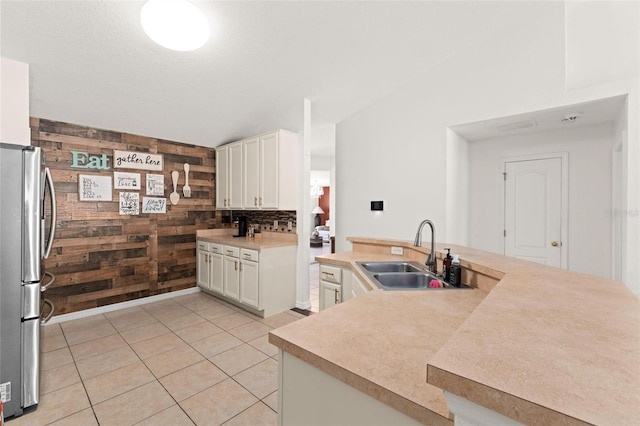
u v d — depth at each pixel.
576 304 0.86
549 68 2.54
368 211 3.79
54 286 3.01
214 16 2.08
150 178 3.67
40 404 1.80
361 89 3.38
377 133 3.69
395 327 1.02
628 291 1.00
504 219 3.55
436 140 3.21
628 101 2.23
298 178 3.62
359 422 0.74
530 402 0.42
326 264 2.41
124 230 3.46
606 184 2.96
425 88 3.28
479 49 2.91
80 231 3.16
